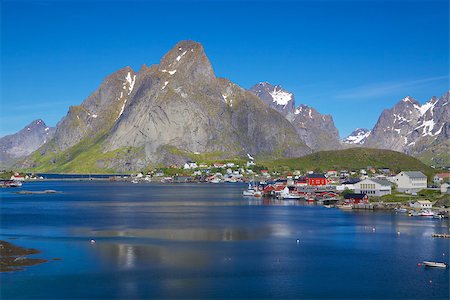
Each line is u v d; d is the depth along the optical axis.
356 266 94.44
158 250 108.00
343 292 79.75
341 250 108.31
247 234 129.12
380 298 77.31
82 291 79.69
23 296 77.44
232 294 78.56
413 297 77.69
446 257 101.69
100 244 114.81
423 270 91.88
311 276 87.81
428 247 111.38
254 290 80.44
